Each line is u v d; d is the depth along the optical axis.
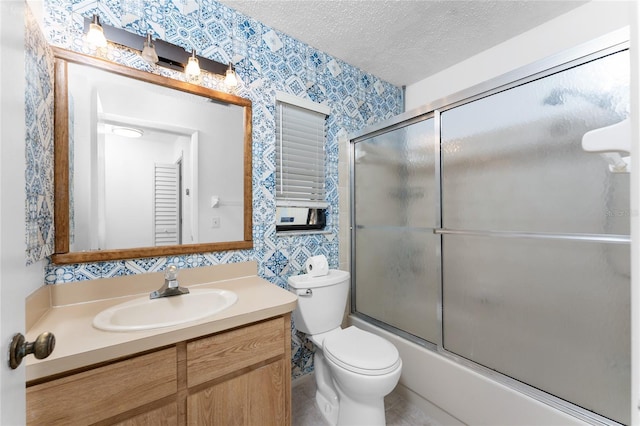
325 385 1.58
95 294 1.15
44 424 0.70
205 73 1.47
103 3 1.20
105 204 1.20
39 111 0.94
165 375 0.87
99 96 1.19
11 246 0.46
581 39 1.58
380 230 1.95
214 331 0.95
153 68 1.33
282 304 1.12
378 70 2.28
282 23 1.69
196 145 1.45
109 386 0.78
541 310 1.15
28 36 0.85
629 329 0.95
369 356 1.30
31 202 0.87
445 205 1.50
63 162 1.09
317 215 2.08
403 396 1.68
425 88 2.42
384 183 1.92
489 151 1.31
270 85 1.72
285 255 1.79
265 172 1.70
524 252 1.20
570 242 1.07
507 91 1.24
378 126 1.91
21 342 0.47
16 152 0.49
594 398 1.02
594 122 1.00
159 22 1.33
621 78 0.95
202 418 0.94
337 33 1.79
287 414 1.15
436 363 1.49
